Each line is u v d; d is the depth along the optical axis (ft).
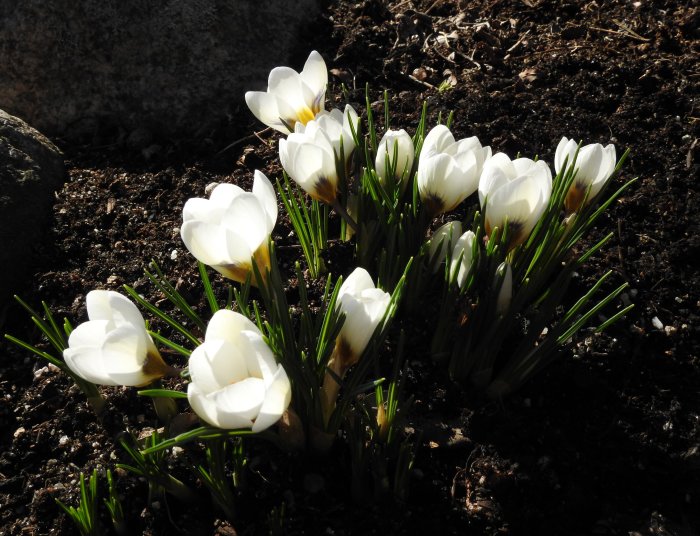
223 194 1.61
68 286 1.94
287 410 1.63
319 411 1.62
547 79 2.24
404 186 1.79
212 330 1.48
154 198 2.08
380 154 1.77
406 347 1.81
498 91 2.21
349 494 1.67
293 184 2.07
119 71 2.23
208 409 1.45
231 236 1.55
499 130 2.13
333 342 1.57
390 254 1.76
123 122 2.24
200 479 1.68
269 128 2.20
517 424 1.72
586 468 1.69
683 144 2.09
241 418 1.46
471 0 2.49
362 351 1.57
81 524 1.61
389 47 2.35
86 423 1.77
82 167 2.17
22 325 1.91
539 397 1.76
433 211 1.75
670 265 1.92
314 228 1.90
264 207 1.59
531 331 1.69
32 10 2.23
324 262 1.91
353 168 1.87
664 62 2.24
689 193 2.02
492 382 1.75
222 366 1.47
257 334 1.44
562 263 1.91
